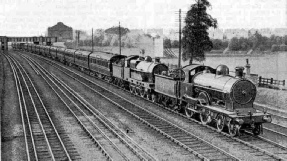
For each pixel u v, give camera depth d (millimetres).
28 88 29922
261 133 15289
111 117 19109
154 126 16672
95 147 13602
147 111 20359
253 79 27766
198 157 12336
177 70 20672
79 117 19156
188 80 18891
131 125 17297
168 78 21172
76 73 43719
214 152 12891
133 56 30172
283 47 83750
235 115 14633
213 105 16688
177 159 12125
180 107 20297
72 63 51562
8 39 100812
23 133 15742
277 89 26062
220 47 97562
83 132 15969
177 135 15320
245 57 70688
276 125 18047
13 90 28844
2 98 24875
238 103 15219
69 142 14242
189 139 14695
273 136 15625
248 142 14266
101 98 25703
